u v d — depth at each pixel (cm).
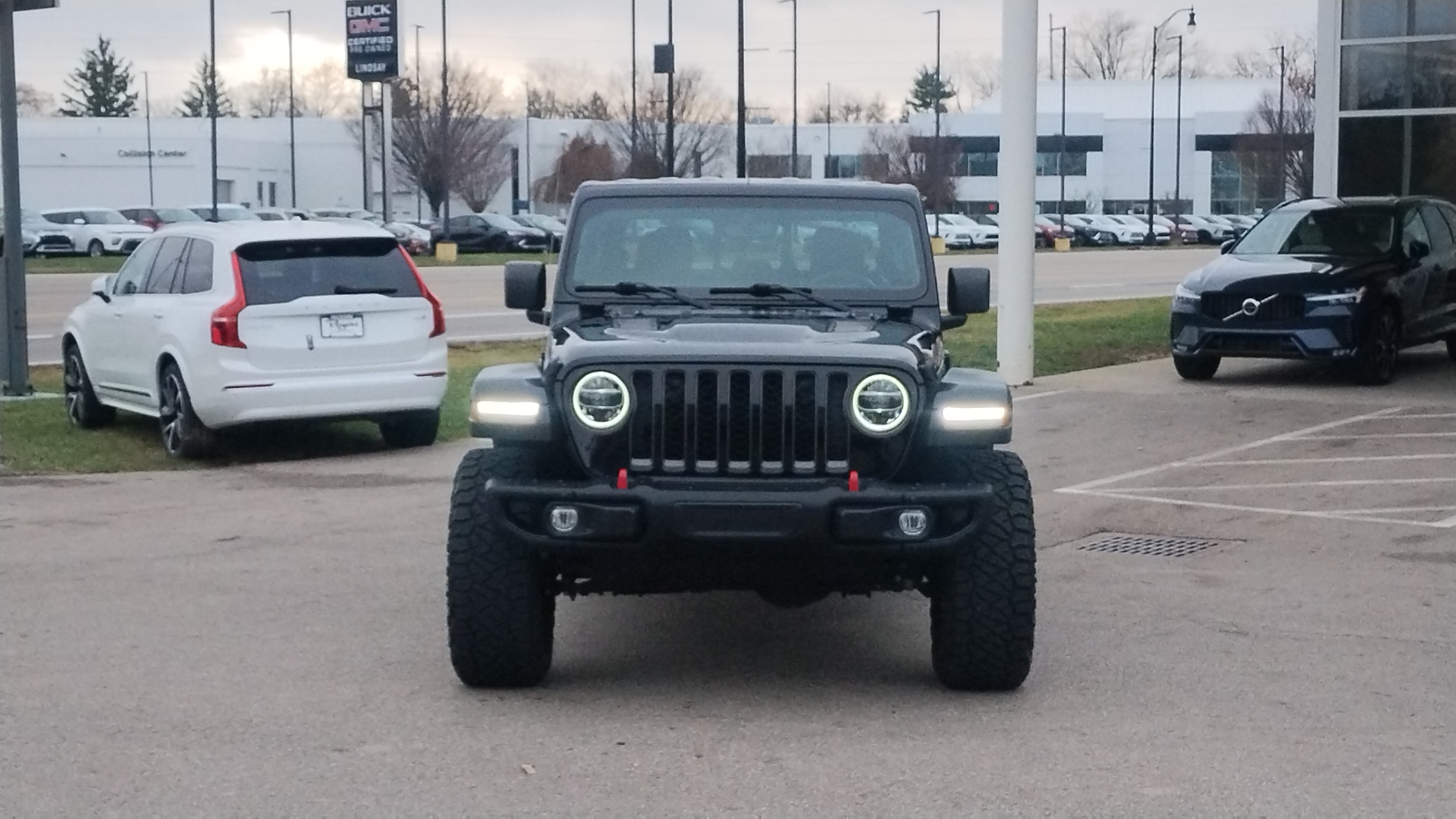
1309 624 769
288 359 1235
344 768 555
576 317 716
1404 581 864
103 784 539
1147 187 10762
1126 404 1594
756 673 683
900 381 604
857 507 584
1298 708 630
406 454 1327
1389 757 568
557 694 650
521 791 532
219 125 9231
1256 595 832
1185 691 654
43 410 1564
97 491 1148
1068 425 1465
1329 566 902
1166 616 787
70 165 8688
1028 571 615
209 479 1201
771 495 585
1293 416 1501
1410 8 2373
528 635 627
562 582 643
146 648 721
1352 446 1330
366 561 911
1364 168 2433
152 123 8838
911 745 581
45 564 903
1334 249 1759
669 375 602
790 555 596
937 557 612
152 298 1302
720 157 8481
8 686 660
